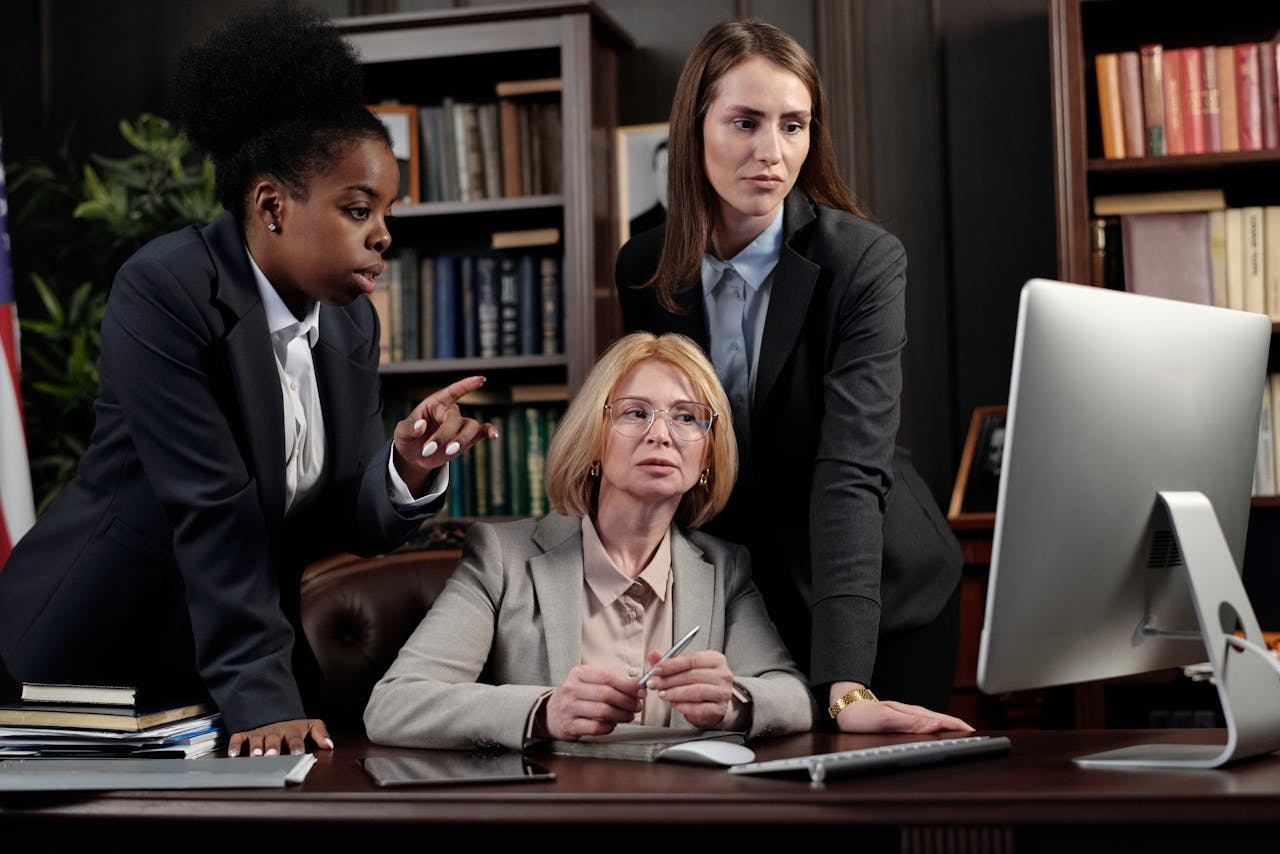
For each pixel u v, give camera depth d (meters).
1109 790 1.10
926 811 1.08
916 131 3.65
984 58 3.63
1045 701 3.15
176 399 1.60
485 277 3.64
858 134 3.67
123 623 1.75
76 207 3.92
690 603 1.71
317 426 1.79
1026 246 3.57
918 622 1.92
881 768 1.21
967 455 3.37
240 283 1.66
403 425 1.64
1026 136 3.59
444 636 1.62
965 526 3.10
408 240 3.89
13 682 1.77
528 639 1.66
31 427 3.74
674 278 1.96
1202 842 1.07
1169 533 1.36
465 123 3.64
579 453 1.71
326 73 1.63
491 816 1.12
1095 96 3.50
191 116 1.69
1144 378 1.30
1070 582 1.28
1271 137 3.15
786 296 1.89
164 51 4.09
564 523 1.74
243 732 1.51
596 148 3.56
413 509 1.68
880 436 1.78
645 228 3.68
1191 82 3.20
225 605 1.58
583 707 1.38
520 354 3.62
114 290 1.65
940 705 1.96
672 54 3.79
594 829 1.14
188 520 1.59
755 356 1.97
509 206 3.55
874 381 1.81
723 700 1.44
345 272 1.65
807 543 1.95
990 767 1.26
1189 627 1.41
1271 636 2.89
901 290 1.90
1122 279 3.24
